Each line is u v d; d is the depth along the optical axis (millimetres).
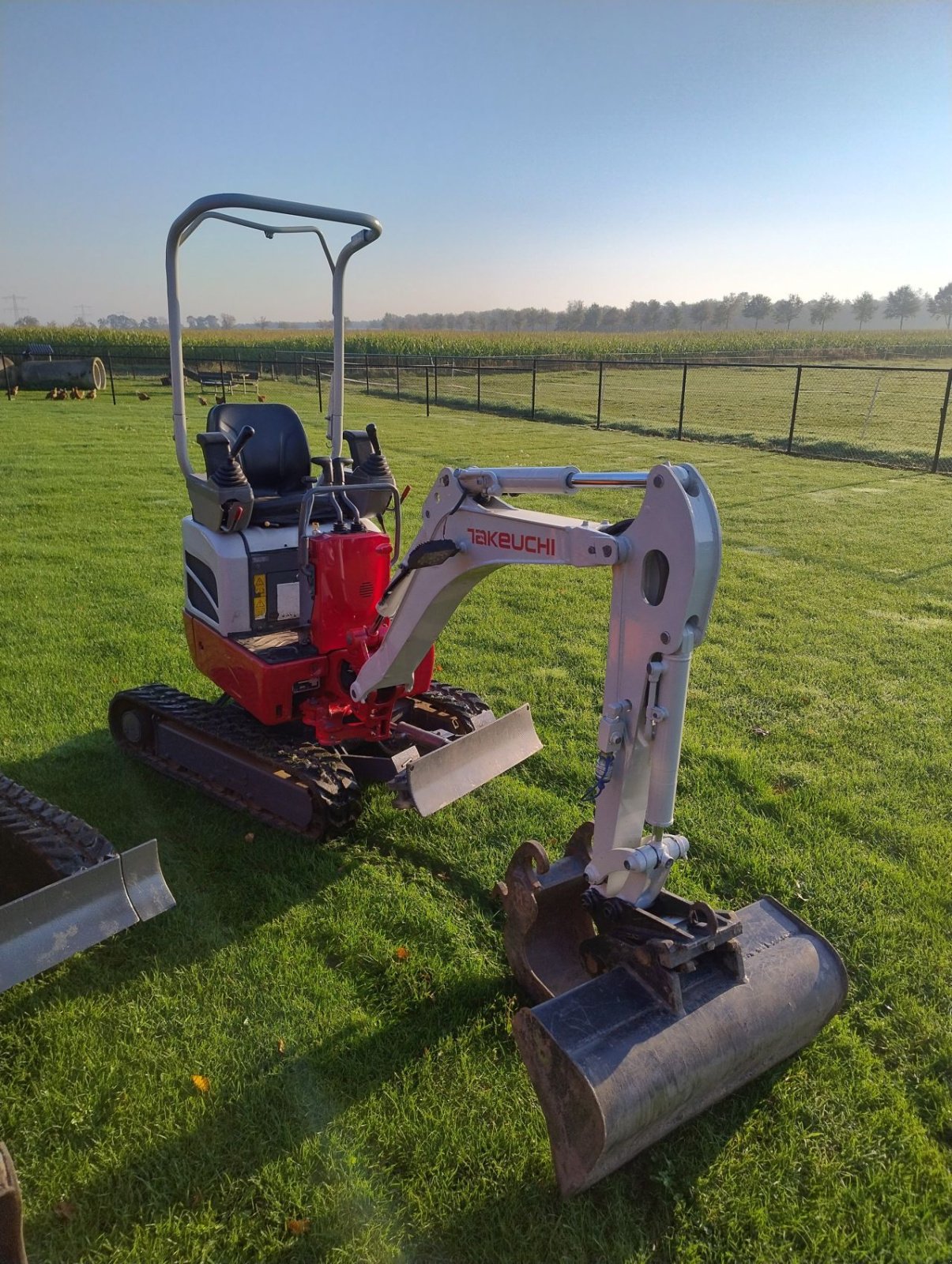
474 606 8742
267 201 4164
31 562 9844
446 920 3934
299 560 4559
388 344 57281
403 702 5215
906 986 3551
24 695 6285
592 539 2699
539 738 5570
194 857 4453
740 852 4426
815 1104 2986
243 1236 2551
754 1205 2646
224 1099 2998
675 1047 2590
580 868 3420
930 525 12125
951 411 27703
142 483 14602
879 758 5523
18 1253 2268
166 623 7895
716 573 2510
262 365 45500
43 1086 3045
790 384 39750
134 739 5496
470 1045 3232
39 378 30328
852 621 8188
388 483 4758
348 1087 3049
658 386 39094
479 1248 2518
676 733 2658
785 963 2953
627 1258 2494
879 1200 2684
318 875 4305
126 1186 2691
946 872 4297
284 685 4508
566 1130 2518
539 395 34281
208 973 3613
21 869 3715
